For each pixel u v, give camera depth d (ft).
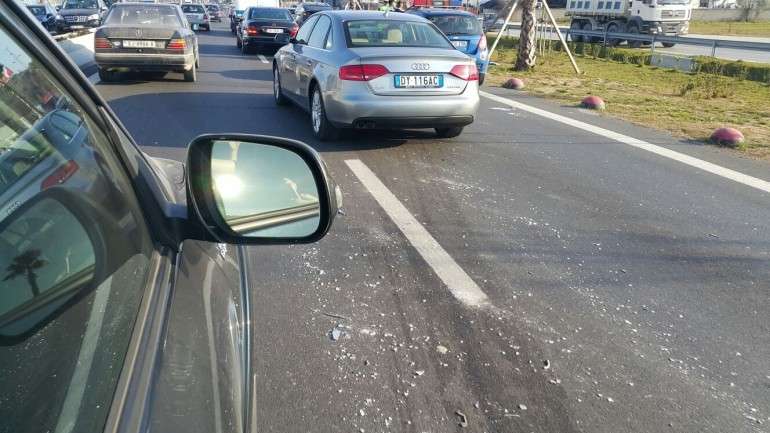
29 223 3.65
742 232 17.02
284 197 5.84
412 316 11.84
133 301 4.22
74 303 3.65
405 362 10.32
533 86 47.80
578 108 37.32
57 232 3.83
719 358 10.95
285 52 31.17
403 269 13.89
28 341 3.24
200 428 3.94
